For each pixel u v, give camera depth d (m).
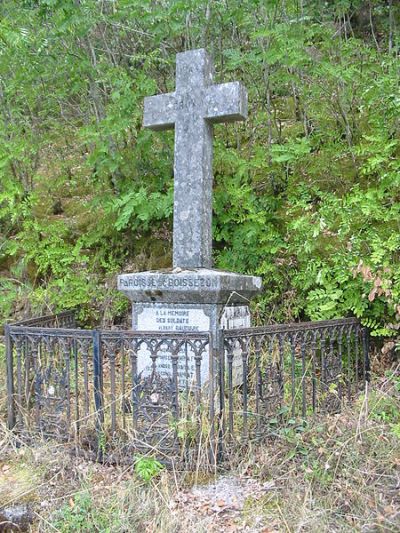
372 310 4.64
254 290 4.45
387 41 7.79
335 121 5.99
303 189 5.44
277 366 4.08
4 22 5.99
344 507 2.83
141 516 2.91
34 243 6.18
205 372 4.00
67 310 5.59
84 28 5.75
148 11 5.68
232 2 5.98
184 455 3.25
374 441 3.29
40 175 6.74
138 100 5.82
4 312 5.89
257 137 6.27
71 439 3.56
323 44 5.89
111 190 6.26
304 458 3.22
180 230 4.49
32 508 3.07
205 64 4.59
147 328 4.29
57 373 3.68
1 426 3.86
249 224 5.36
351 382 4.38
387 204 5.08
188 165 4.52
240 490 3.06
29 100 6.57
